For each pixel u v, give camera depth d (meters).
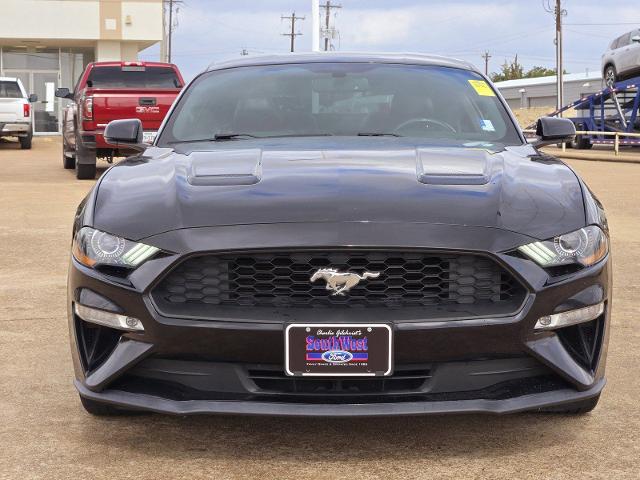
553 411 3.37
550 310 2.84
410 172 3.19
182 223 2.89
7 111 23.80
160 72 15.13
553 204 3.03
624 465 2.90
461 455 2.97
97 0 31.36
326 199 2.95
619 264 6.84
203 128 4.03
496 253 2.80
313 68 4.45
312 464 2.90
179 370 2.86
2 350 4.35
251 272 2.84
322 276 2.78
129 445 3.07
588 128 27.95
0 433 3.19
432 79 4.38
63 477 2.80
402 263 2.82
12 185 13.22
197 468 2.87
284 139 3.83
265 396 2.83
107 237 2.94
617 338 4.58
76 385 3.05
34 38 30.95
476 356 2.80
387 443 3.08
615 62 24.94
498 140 3.94
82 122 12.99
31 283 6.09
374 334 2.73
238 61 4.66
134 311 2.83
